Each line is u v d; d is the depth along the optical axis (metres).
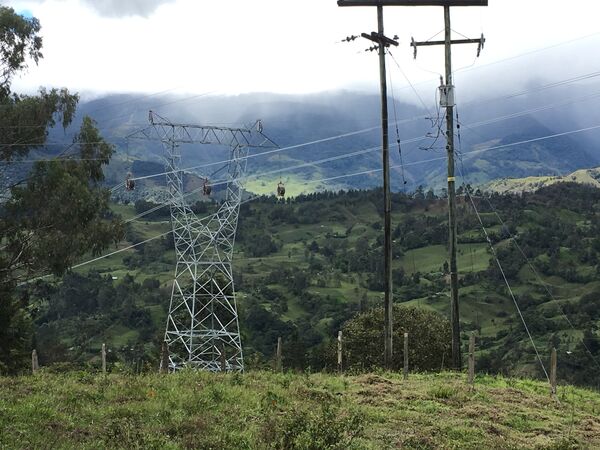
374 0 27.03
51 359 70.69
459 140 28.02
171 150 56.34
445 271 147.25
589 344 82.44
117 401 15.05
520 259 143.75
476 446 13.14
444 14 27.92
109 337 101.94
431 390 18.39
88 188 46.41
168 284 135.12
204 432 12.20
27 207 43.44
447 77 27.88
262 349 92.88
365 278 153.38
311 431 11.44
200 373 19.39
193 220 56.56
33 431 11.54
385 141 26.53
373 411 15.37
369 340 32.25
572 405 19.42
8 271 44.81
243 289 137.62
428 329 32.31
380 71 26.95
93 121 48.88
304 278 143.00
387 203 26.27
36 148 47.88
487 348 94.69
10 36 45.81
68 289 125.75
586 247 147.75
